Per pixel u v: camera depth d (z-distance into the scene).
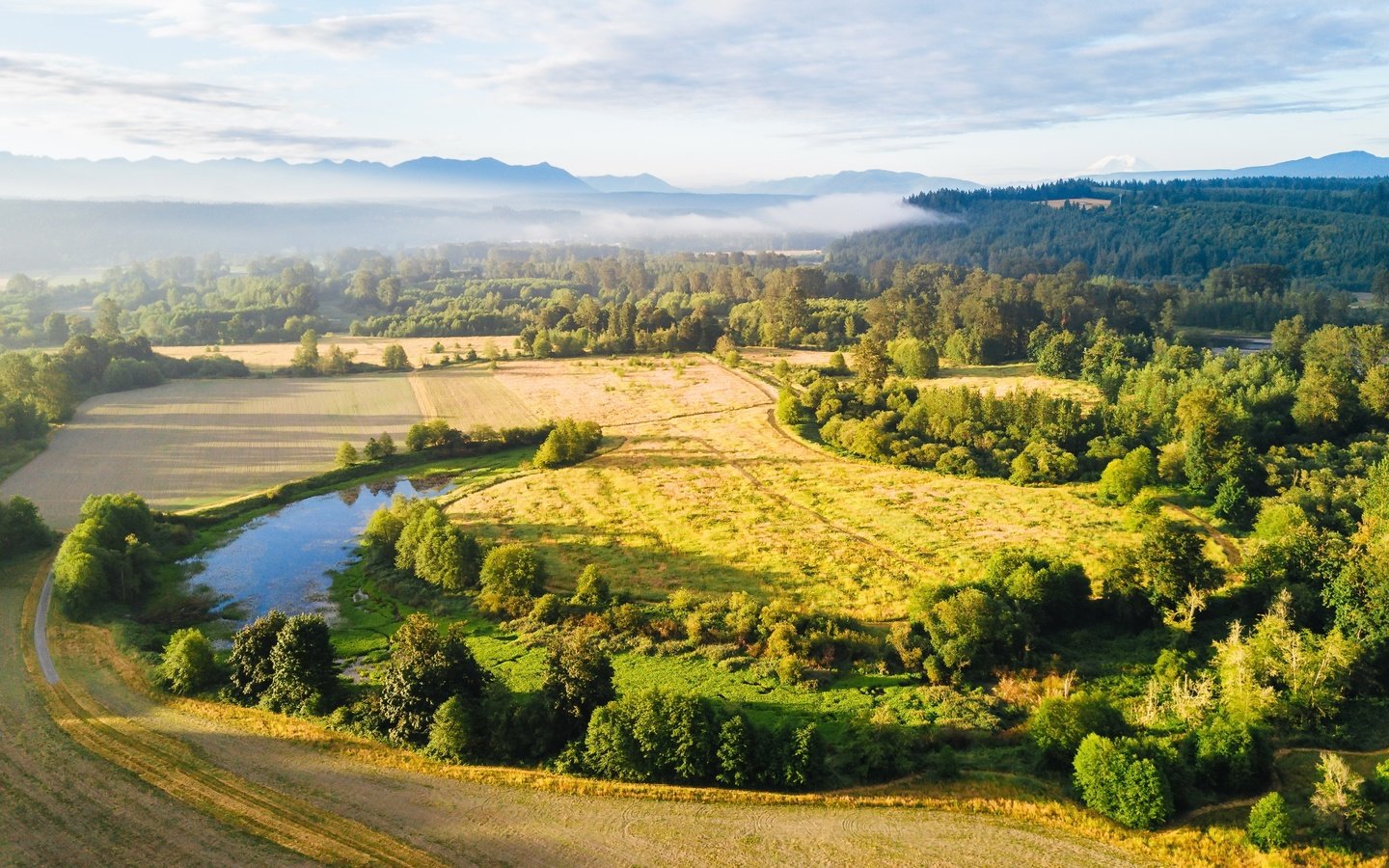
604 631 67.25
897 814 43.81
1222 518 84.69
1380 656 52.81
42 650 64.06
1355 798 39.56
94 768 47.88
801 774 45.94
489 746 49.81
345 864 39.94
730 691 57.75
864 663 61.47
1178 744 46.94
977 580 69.75
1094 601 67.19
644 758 47.06
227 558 87.69
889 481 104.75
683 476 110.06
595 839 42.00
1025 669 58.69
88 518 83.06
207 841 41.47
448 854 40.84
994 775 47.03
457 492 106.88
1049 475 101.12
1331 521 74.81
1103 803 43.09
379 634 69.19
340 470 116.44
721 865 39.97
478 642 66.56
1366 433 103.25
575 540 88.56
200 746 50.66
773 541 85.88
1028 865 39.47
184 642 58.38
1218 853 39.69
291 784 46.69
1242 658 51.78
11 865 39.22
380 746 50.94
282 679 55.41
